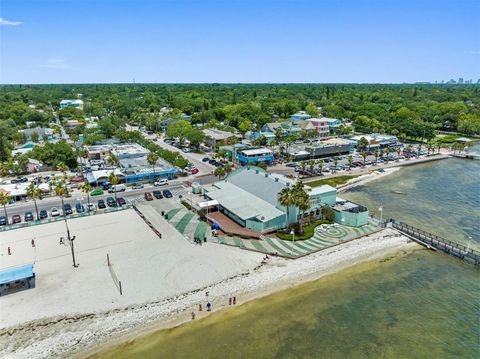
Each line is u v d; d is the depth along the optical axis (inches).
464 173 5866.1
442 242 3223.4
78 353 1956.2
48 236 3230.8
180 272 2667.3
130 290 2448.3
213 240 3159.5
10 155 5895.7
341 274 2768.2
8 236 3225.9
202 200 4160.9
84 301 2329.0
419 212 4084.6
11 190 4252.0
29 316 2186.3
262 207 3518.7
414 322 2241.6
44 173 5413.4
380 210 3804.1
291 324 2206.0
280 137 7209.6
